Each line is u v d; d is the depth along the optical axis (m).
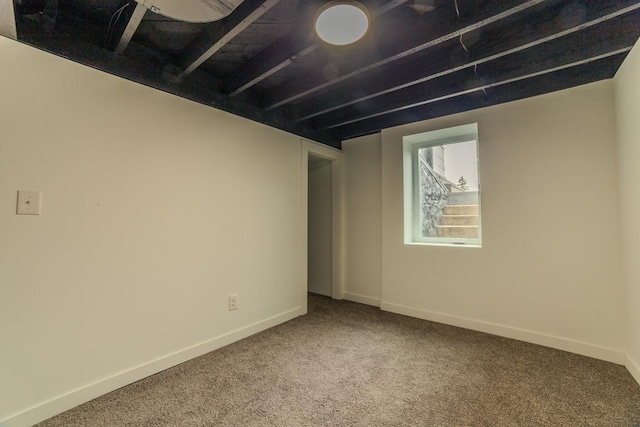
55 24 1.71
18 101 1.50
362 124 3.64
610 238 2.20
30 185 1.53
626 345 2.08
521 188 2.58
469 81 2.46
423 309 3.12
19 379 1.48
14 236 1.48
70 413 1.59
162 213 2.07
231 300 2.50
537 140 2.51
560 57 2.07
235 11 1.70
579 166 2.33
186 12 1.45
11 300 1.47
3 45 1.47
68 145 1.66
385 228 3.44
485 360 2.19
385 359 2.20
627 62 1.92
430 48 2.20
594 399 1.70
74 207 1.67
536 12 1.82
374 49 2.11
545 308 2.45
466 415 1.58
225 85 2.56
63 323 1.62
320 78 2.44
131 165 1.92
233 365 2.11
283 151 3.06
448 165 3.25
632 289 1.93
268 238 2.86
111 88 1.84
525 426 1.49
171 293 2.10
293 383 1.88
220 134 2.46
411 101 2.79
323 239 4.16
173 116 2.15
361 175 3.79
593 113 2.29
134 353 1.91
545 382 1.89
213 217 2.39
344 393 1.77
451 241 3.18
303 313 3.25
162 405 1.66
